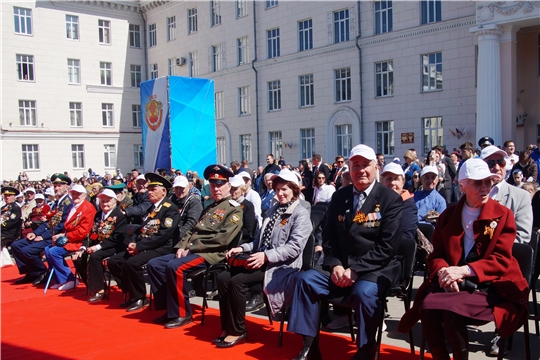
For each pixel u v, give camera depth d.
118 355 4.95
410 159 10.60
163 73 34.56
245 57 28.72
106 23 34.50
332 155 24.16
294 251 5.10
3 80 30.12
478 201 4.04
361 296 4.21
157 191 6.90
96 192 10.95
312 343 4.50
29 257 8.71
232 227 6.09
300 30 25.59
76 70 33.22
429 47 20.19
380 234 4.50
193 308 6.62
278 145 27.25
